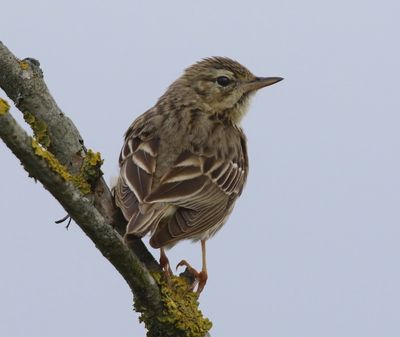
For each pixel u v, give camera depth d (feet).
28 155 29.60
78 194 31.07
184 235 40.60
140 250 38.01
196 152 45.14
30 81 37.96
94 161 36.73
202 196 43.80
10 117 28.68
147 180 41.52
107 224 32.22
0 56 37.35
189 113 48.49
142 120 47.52
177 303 38.14
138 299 36.99
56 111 38.45
